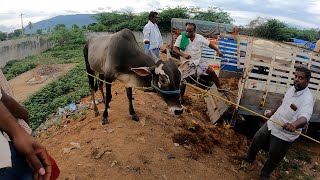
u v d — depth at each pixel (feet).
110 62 17.19
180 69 16.35
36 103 35.53
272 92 19.30
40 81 51.37
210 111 22.66
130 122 18.28
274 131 14.80
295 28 85.71
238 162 17.47
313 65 19.10
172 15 96.99
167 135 17.71
